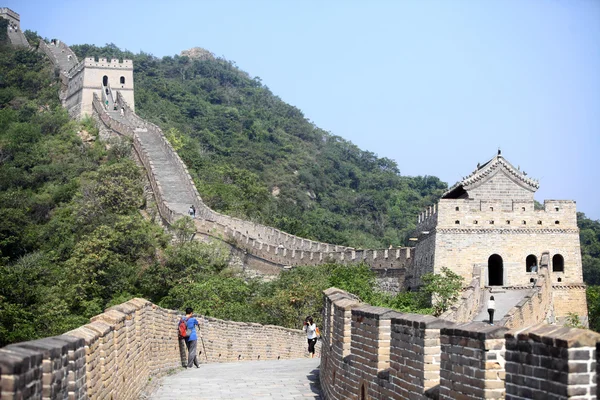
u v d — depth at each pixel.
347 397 19.52
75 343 14.52
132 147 129.25
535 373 9.96
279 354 46.28
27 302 64.12
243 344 42.00
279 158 186.88
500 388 11.35
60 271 81.88
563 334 9.68
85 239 88.75
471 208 68.31
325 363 24.58
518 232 68.25
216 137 187.62
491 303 44.41
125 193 104.94
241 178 140.50
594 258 117.12
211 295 70.75
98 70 155.50
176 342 33.19
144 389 25.08
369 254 79.88
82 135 143.62
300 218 149.38
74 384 14.43
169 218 98.69
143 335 25.83
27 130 141.50
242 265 91.69
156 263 83.19
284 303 65.19
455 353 12.28
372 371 17.08
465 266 67.62
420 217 75.25
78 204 102.94
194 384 26.64
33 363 11.03
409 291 73.44
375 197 178.00
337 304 21.52
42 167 126.00
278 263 88.06
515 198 70.38
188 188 110.38
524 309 50.03
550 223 68.62
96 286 78.25
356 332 18.72
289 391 24.84
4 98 169.50
